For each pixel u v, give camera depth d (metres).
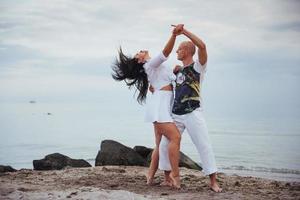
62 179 9.27
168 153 8.03
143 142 57.62
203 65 7.79
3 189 7.59
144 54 8.24
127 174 10.23
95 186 8.32
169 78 8.08
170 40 7.73
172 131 7.95
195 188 8.16
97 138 63.44
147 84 8.33
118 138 63.81
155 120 7.96
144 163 14.16
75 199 6.89
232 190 8.09
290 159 33.25
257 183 9.36
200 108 7.91
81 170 10.85
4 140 59.16
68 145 50.66
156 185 8.41
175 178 8.06
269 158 34.09
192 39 7.60
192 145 46.09
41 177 9.59
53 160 14.97
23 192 7.34
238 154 37.97
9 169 13.06
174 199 7.10
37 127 102.75
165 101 8.03
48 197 7.02
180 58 7.97
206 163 7.86
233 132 74.19
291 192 8.01
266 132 73.38
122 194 7.17
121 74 8.38
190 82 7.85
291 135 65.69
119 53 8.36
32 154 40.84
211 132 74.50
